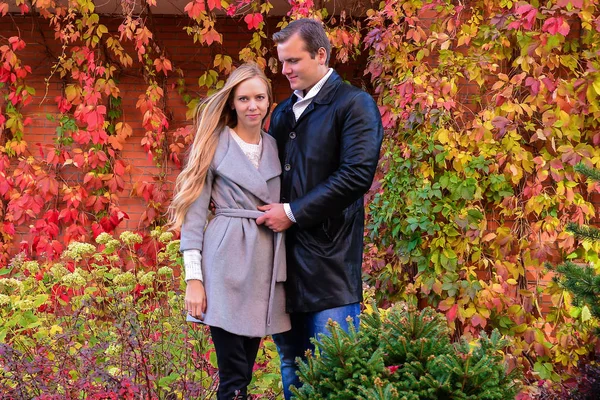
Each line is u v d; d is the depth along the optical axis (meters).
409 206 4.92
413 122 4.95
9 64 6.23
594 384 3.37
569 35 5.01
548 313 5.04
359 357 2.24
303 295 2.94
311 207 2.83
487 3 4.94
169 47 6.38
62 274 3.97
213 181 2.94
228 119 3.01
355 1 5.70
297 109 3.07
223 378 2.88
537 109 5.07
